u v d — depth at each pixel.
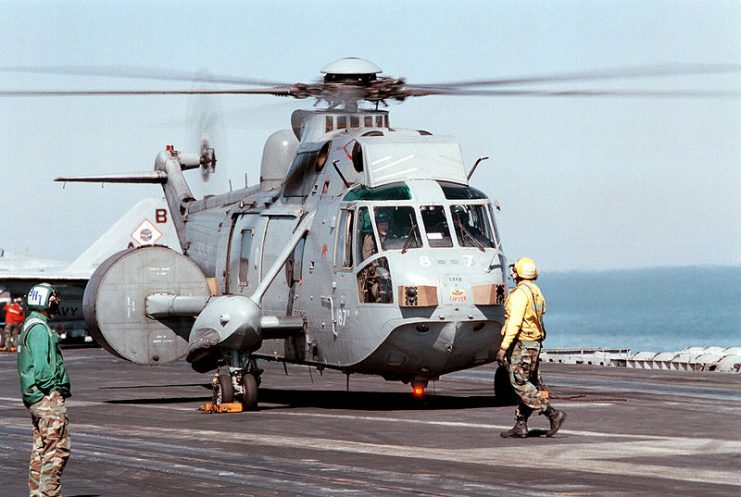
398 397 37.19
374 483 19.41
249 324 32.69
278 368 55.25
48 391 18.06
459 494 18.23
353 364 31.62
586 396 35.09
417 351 30.53
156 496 18.81
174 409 34.31
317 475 20.38
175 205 48.44
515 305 24.50
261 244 36.03
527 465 21.03
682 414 29.48
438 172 32.06
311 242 33.50
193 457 23.09
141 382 48.19
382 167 31.81
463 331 30.30
